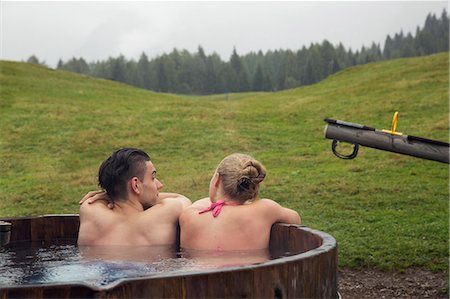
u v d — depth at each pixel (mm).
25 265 2549
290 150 14219
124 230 2912
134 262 2510
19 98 20891
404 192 9539
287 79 149375
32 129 16516
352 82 25547
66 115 18266
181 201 3059
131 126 16812
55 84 25203
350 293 5574
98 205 3029
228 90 142875
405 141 2713
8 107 19359
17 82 23891
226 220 2723
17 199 10312
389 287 5719
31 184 11555
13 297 1612
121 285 1646
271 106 20938
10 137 15789
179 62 146000
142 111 19094
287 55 161250
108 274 2328
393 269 6207
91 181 11359
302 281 1943
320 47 145875
